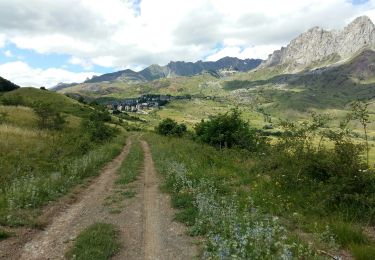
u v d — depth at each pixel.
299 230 10.29
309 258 7.89
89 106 130.25
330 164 13.52
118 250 9.12
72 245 9.50
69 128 52.75
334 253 8.54
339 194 11.86
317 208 11.62
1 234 9.88
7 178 17.84
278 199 12.93
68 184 17.39
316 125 15.85
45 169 21.48
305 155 15.02
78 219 12.13
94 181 19.69
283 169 15.91
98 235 9.92
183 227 10.90
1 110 56.56
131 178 19.78
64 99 125.50
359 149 13.05
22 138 33.22
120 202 14.47
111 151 34.88
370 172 12.29
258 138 29.47
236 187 15.80
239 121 32.19
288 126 17.00
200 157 24.38
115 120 132.88
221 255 7.39
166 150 34.06
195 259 8.34
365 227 10.42
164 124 71.94
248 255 7.66
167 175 19.34
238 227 9.09
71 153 28.98
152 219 11.90
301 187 14.15
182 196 14.33
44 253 8.98
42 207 13.34
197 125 44.81
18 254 8.88
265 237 8.54
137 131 112.50
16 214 11.80
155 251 9.05
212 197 12.57
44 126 48.41
